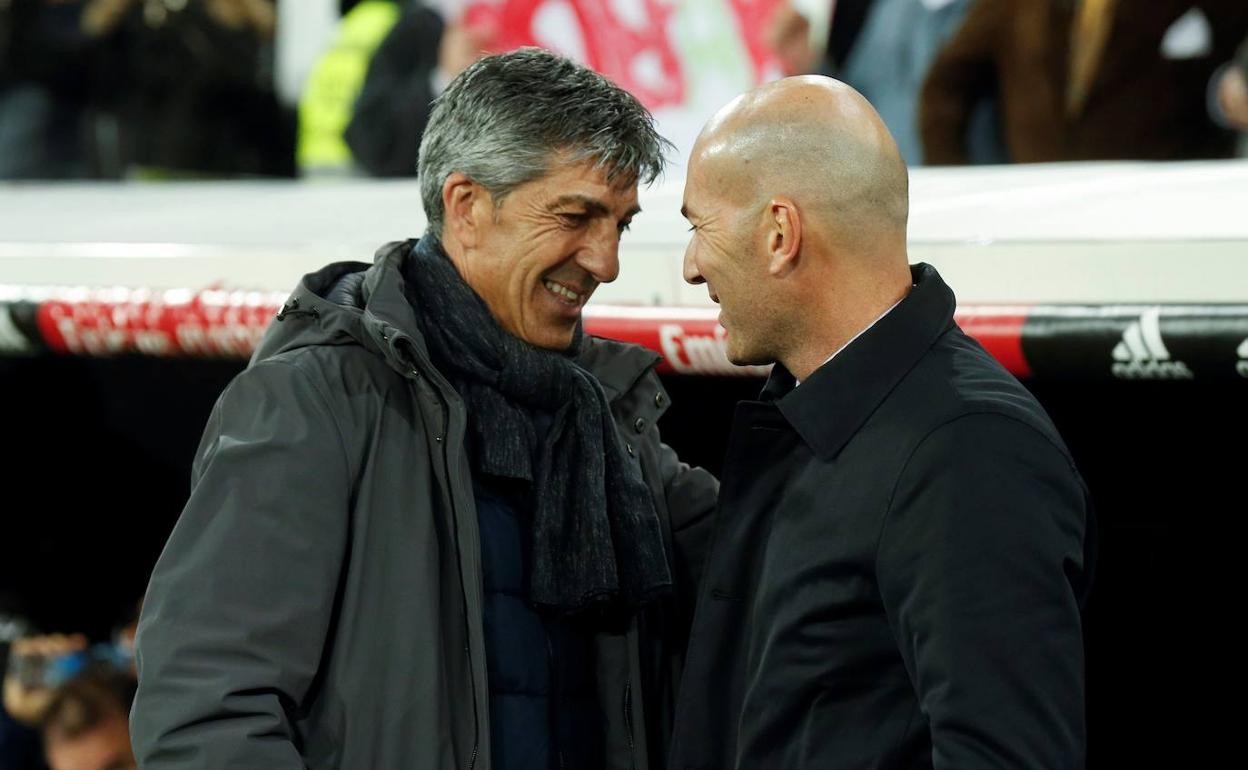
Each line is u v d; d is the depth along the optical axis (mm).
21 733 9680
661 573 6125
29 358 10680
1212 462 7863
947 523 5027
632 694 6199
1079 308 6789
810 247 5477
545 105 5719
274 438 5477
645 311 7582
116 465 10727
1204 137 10812
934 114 11438
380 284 5750
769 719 5410
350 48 14805
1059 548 5020
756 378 8516
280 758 5223
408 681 5500
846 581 5285
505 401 5988
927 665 4973
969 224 7875
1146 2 10555
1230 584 7922
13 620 10625
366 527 5566
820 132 5445
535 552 5973
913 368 5422
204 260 9008
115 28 15102
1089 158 10945
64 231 10469
